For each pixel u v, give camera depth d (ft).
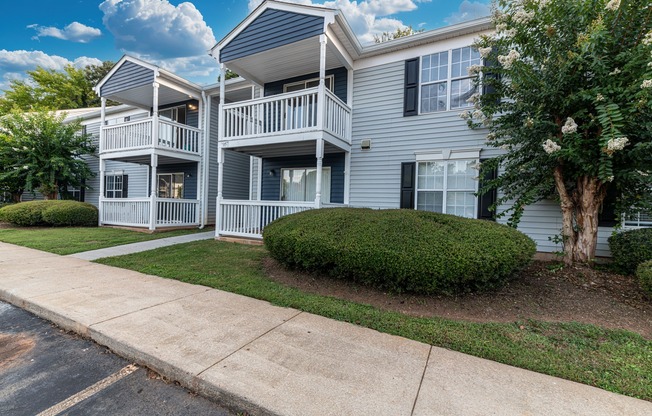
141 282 15.26
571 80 15.02
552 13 15.24
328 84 29.43
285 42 24.25
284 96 24.64
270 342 9.19
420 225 14.32
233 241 27.04
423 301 12.70
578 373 7.84
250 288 14.29
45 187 44.50
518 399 6.78
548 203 21.27
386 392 6.90
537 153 17.31
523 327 10.50
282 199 32.07
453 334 9.89
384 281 13.75
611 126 13.29
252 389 6.89
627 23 13.99
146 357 8.34
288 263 16.79
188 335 9.53
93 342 9.73
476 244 12.71
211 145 40.06
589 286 14.23
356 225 15.24
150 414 6.54
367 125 27.37
